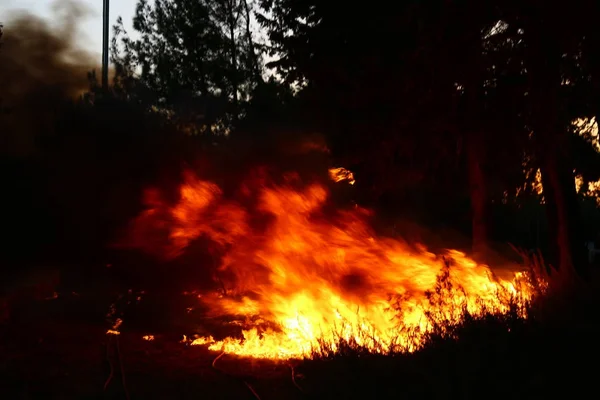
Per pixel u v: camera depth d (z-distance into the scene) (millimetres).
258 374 8906
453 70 13836
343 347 8406
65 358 10000
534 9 12797
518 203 20766
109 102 21359
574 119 14500
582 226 15352
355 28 16141
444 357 7344
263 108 26547
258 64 33094
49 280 16781
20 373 8914
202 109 30016
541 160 15047
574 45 12766
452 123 15039
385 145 17266
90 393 7953
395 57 15164
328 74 16828
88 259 19078
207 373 9039
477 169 19312
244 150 24312
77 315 14422
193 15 33000
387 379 7254
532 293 9852
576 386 6875
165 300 16516
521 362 7160
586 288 10070
